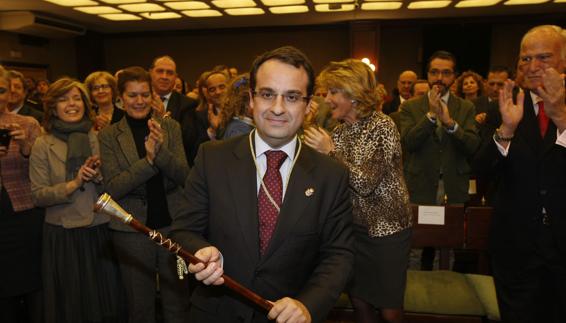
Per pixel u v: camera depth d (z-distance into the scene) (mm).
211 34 10430
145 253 2100
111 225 2084
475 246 2305
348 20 9352
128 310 2201
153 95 2328
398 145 1814
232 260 1113
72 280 2168
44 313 2279
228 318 1139
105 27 9828
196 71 10680
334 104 1840
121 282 2332
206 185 1176
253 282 1098
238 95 2135
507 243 1665
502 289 1709
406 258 1845
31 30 8500
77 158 2176
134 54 10789
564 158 1528
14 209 2182
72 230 2172
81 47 10312
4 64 8508
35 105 4344
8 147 2107
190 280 2293
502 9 8312
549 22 8922
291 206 1107
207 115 3396
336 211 1175
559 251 1562
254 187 1133
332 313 2150
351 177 1738
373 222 1813
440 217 2326
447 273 2336
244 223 1104
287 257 1102
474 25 9344
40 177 2133
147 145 1974
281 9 8062
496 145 1617
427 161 2873
